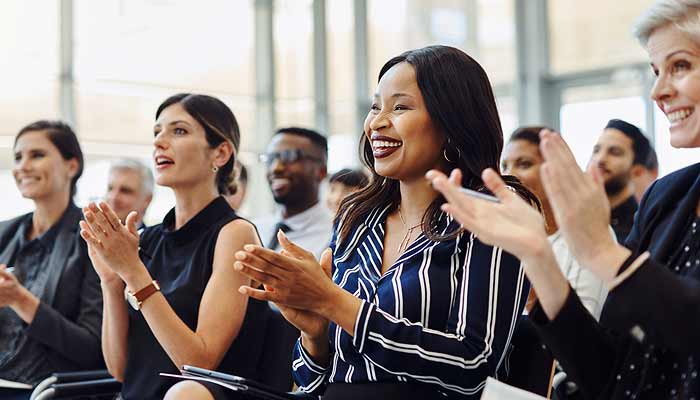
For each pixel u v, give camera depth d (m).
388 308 1.82
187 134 2.48
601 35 7.56
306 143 4.11
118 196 4.49
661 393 1.42
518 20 7.96
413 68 1.92
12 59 6.93
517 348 1.87
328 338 1.93
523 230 1.29
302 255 1.70
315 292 1.70
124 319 2.45
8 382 2.84
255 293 1.69
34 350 2.95
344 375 1.88
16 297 2.82
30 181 3.14
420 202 1.96
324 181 4.18
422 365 1.72
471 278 1.79
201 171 2.49
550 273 1.33
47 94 7.07
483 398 1.45
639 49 7.33
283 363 2.40
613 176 3.53
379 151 1.94
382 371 1.80
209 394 1.91
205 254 2.42
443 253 1.83
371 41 8.55
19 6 6.96
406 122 1.90
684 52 1.45
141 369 2.39
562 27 7.79
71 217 3.16
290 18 8.49
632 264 1.30
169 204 6.54
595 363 1.45
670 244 1.50
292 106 8.54
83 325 2.96
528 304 2.49
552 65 7.85
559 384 2.22
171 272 2.45
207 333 2.28
